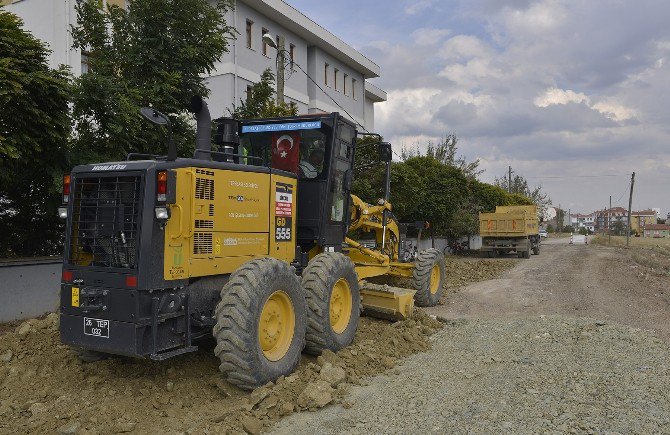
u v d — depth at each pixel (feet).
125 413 14.94
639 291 42.24
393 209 67.00
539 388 17.31
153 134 29.55
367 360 20.49
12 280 26.78
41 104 24.97
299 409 15.79
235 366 15.92
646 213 558.15
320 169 23.09
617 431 13.97
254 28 73.97
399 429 14.46
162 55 30.48
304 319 18.89
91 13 30.40
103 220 16.20
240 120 24.11
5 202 29.43
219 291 17.89
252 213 18.98
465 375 18.99
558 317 28.27
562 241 174.91
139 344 15.16
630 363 20.02
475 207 104.99
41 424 14.32
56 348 19.61
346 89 102.83
